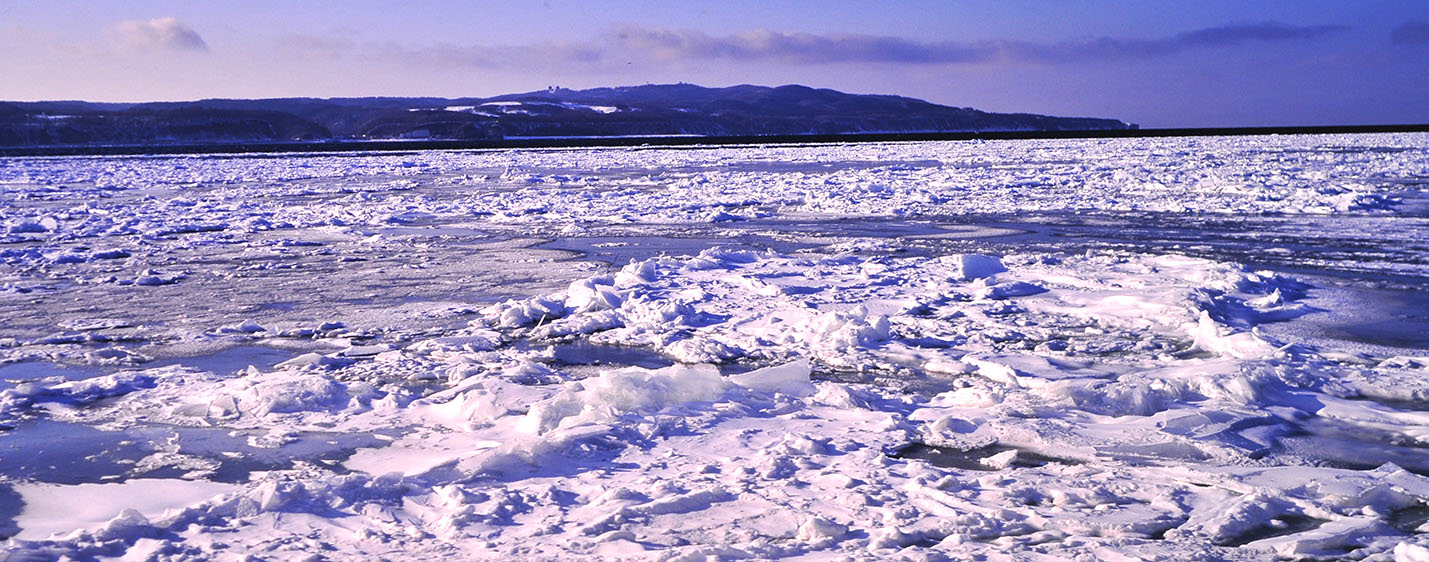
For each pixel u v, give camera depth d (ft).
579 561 11.68
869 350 23.98
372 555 11.99
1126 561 11.53
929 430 17.28
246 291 34.40
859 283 33.81
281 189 98.68
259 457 16.22
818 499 13.85
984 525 12.78
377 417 18.44
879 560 11.53
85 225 61.52
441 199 81.61
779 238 50.26
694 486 14.35
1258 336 23.58
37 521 13.66
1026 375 20.92
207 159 199.93
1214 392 19.31
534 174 122.83
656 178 108.78
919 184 88.17
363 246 48.32
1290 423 17.69
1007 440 16.70
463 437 17.13
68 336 26.55
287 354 24.49
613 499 13.88
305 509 13.62
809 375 21.26
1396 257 39.17
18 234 56.65
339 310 30.50
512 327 27.58
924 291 32.17
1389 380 19.79
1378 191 70.54
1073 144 217.36
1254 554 11.83
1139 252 42.24
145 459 16.16
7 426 18.07
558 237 51.75
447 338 25.61
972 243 46.83
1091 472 15.06
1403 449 16.20
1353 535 12.35
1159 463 15.58
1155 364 21.90
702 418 17.93
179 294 33.91
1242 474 14.69
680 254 44.19
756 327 26.73
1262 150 159.12
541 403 17.88
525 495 14.06
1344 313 27.66
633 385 18.97
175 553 12.02
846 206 67.82
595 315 28.04
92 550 12.21
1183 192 74.43
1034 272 34.76
